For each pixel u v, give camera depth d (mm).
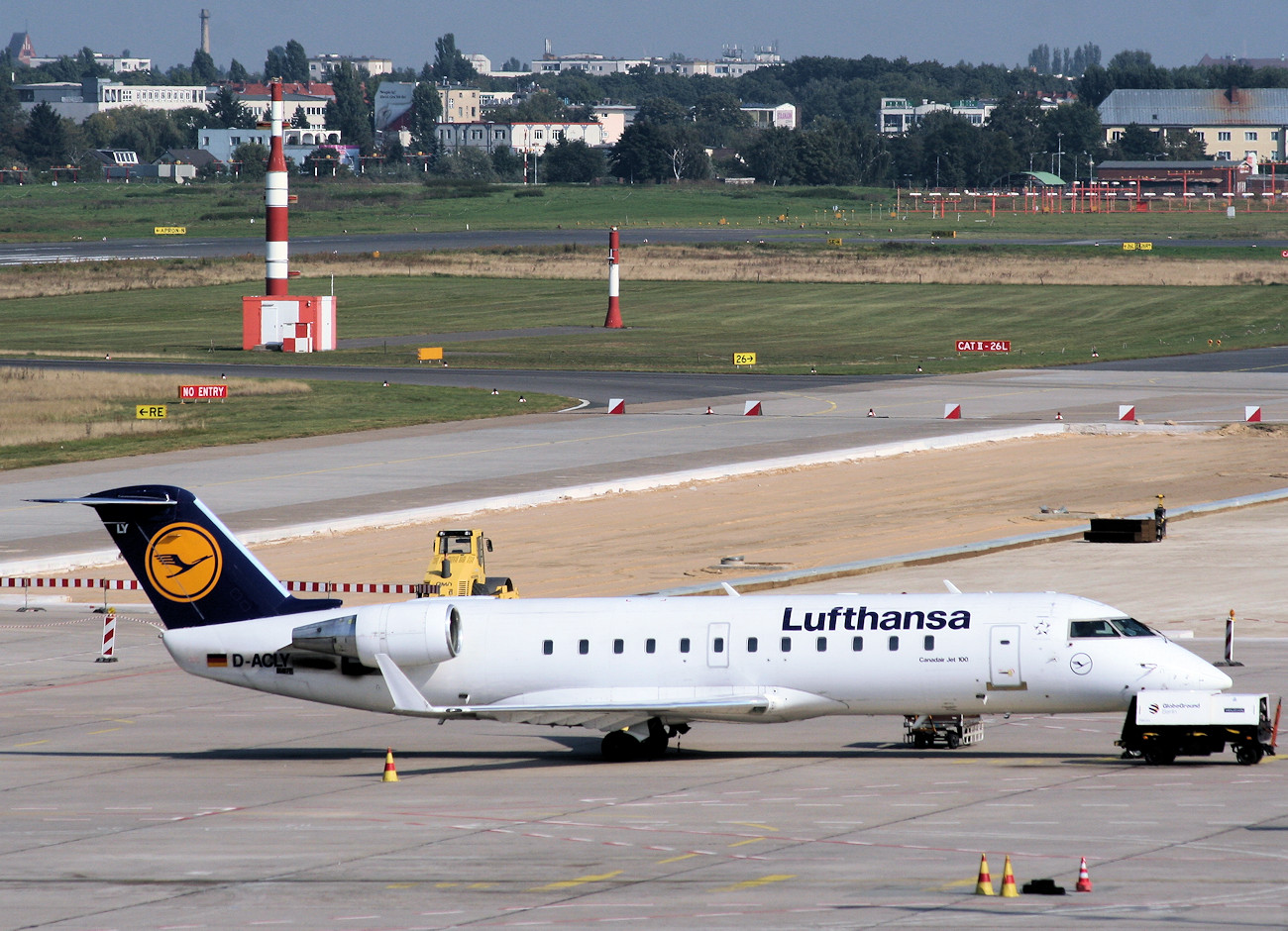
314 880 101750
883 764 136250
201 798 128125
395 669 140500
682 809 119375
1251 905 90062
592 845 109000
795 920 89938
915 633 136250
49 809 124938
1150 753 132375
